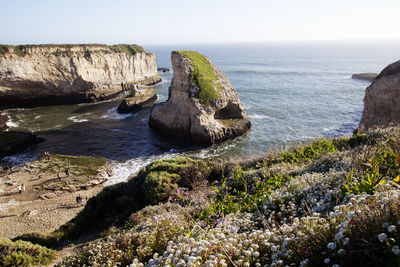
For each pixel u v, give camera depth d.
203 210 7.91
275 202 6.20
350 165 6.89
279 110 54.09
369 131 13.51
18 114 59.03
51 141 41.00
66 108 65.62
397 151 6.29
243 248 3.96
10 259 9.54
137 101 61.53
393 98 31.92
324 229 3.42
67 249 11.91
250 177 10.59
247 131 43.00
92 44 79.50
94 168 31.16
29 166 31.72
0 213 22.52
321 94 69.75
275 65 164.50
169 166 16.73
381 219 3.02
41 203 24.23
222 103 42.66
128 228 10.66
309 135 39.38
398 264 2.47
